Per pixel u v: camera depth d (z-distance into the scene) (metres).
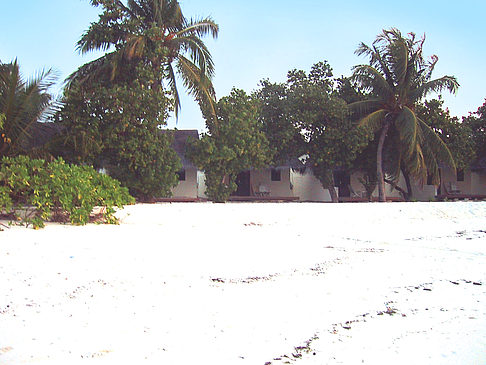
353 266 7.65
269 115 23.34
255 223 12.97
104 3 18.11
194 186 26.33
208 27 20.12
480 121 29.77
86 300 5.38
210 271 6.99
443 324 4.91
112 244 8.58
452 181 31.19
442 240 10.93
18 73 14.51
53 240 8.53
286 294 5.88
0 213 10.80
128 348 4.12
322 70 25.50
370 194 27.53
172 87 20.30
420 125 24.89
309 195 29.61
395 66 24.20
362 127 23.12
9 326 4.50
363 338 4.49
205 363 3.87
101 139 17.72
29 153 15.52
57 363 3.77
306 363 3.92
